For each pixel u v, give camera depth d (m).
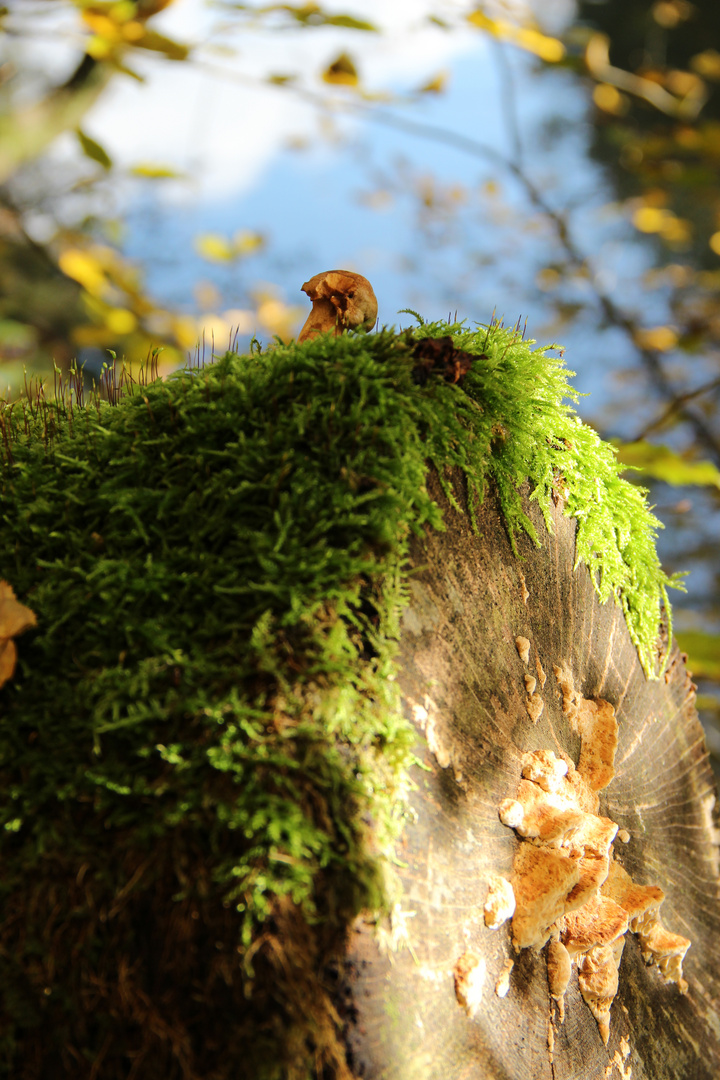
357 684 0.46
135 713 0.46
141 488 0.49
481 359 0.51
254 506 0.47
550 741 0.52
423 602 0.49
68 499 0.49
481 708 0.50
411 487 0.47
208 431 0.49
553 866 0.50
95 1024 0.45
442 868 0.48
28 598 0.48
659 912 0.57
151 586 0.47
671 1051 0.56
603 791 0.55
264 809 0.45
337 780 0.45
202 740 0.46
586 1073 0.51
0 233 1.31
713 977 0.59
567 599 0.55
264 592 0.47
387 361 0.49
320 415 0.48
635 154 1.20
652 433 0.88
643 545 0.58
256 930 0.45
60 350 1.57
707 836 0.62
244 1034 0.44
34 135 0.90
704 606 2.13
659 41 2.89
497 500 0.52
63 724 0.46
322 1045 0.45
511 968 0.49
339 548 0.47
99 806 0.46
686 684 0.62
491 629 0.51
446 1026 0.47
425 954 0.47
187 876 0.45
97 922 0.45
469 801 0.49
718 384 0.84
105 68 0.90
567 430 0.54
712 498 1.67
